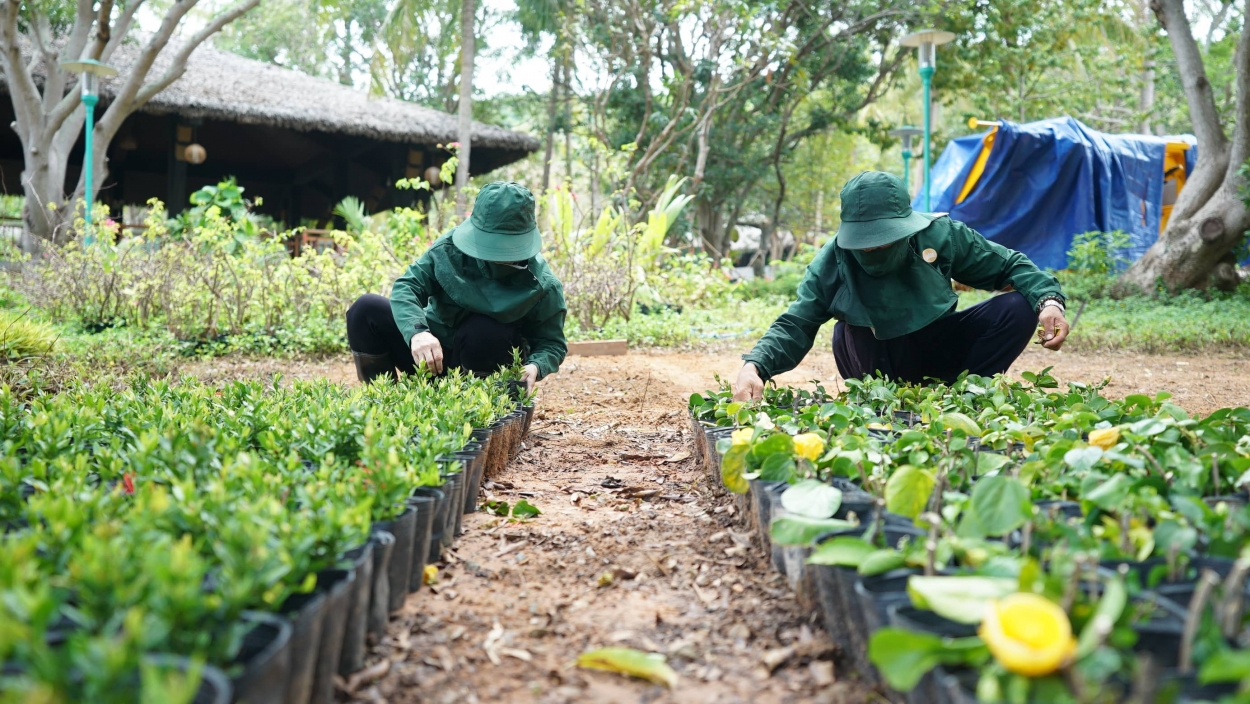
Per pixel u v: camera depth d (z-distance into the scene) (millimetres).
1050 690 1313
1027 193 15484
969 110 25406
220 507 1855
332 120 17781
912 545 2014
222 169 22031
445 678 2043
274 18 34188
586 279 10711
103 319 10094
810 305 4332
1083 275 14477
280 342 9164
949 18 20016
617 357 9102
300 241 17812
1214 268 13844
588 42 21219
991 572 1719
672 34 20875
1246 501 2287
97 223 11867
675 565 2803
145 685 1247
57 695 1232
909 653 1449
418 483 2494
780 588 2545
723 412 3750
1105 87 23766
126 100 14898
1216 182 13641
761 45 17859
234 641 1471
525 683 2039
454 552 2900
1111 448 2455
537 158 32344
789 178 29062
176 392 3592
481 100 30984
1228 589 1435
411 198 19844
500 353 4566
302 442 2822
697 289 13484
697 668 2109
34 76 17094
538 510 3363
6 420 2869
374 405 3350
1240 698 1199
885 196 3996
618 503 3605
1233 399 6312
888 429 3295
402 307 4309
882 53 22422
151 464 2373
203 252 10664
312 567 1812
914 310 4227
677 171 20141
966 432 3027
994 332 4434
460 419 3350
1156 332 9891
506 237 4328
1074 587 1437
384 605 2199
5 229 17203
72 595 1634
